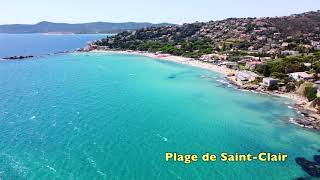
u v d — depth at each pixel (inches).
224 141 3319.4
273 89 5472.4
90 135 3395.7
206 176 2603.3
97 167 2704.2
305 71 6240.2
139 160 2849.4
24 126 3654.0
